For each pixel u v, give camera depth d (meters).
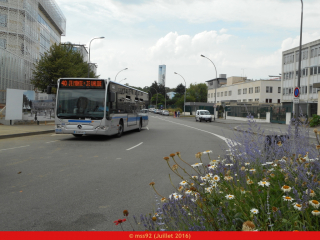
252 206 3.22
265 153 5.20
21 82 38.56
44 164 8.72
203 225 2.86
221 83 102.00
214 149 12.51
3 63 33.06
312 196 2.99
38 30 52.91
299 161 4.15
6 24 41.69
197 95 128.50
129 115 19.84
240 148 5.45
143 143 14.71
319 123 29.56
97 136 18.30
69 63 34.34
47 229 3.91
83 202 5.14
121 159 9.80
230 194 3.44
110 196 5.51
